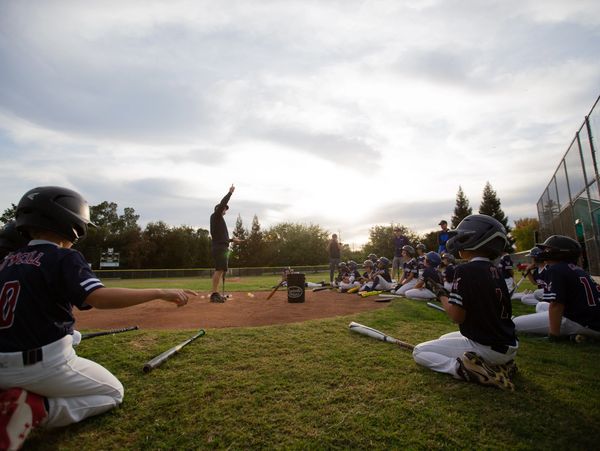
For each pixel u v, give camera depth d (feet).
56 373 6.64
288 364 10.15
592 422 7.06
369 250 135.23
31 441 6.66
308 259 155.53
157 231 163.12
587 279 12.98
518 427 6.86
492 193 176.65
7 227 10.37
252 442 6.47
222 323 15.96
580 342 12.79
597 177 26.94
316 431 6.79
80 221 7.36
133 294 6.84
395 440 6.48
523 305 22.44
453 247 9.79
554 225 47.29
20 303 6.41
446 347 9.66
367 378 9.16
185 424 7.09
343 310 19.61
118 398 7.73
